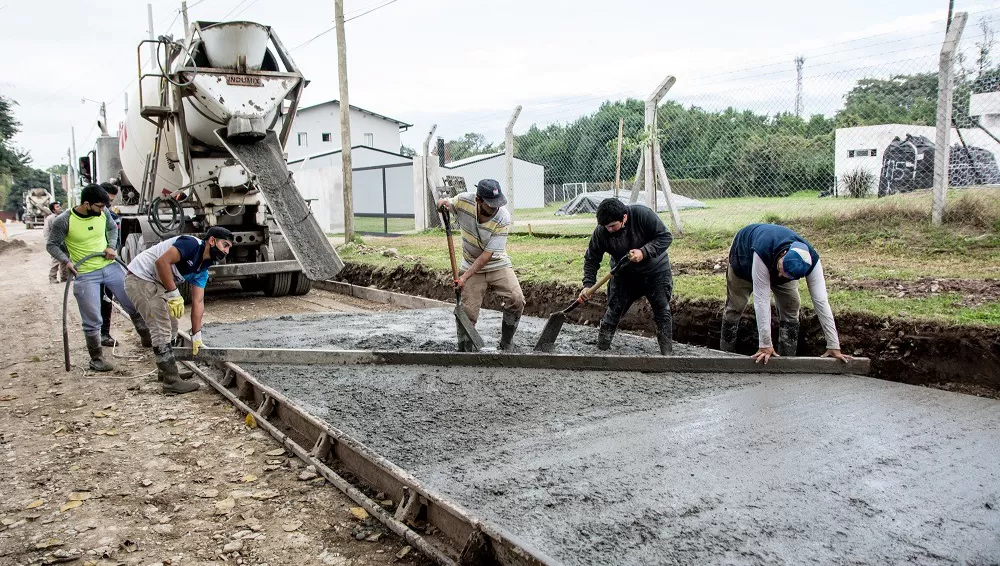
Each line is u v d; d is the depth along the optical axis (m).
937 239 7.52
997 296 5.50
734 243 5.34
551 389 4.80
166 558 3.03
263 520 3.34
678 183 10.74
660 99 10.05
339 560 2.97
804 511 2.98
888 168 8.96
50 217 13.18
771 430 3.93
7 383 5.92
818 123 9.35
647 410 4.32
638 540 2.76
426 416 4.32
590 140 13.72
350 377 5.23
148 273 5.34
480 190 5.25
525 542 2.70
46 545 3.14
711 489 3.21
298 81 9.33
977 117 8.02
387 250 12.27
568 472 3.44
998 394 4.65
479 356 5.41
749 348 6.06
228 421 4.77
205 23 8.81
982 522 2.86
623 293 5.58
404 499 3.27
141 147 10.57
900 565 2.56
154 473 3.92
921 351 5.04
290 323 7.67
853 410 4.22
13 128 36.78
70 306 10.13
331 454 4.01
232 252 10.05
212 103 8.80
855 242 8.03
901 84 8.65
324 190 21.58
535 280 8.20
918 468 3.38
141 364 6.47
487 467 3.53
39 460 4.16
